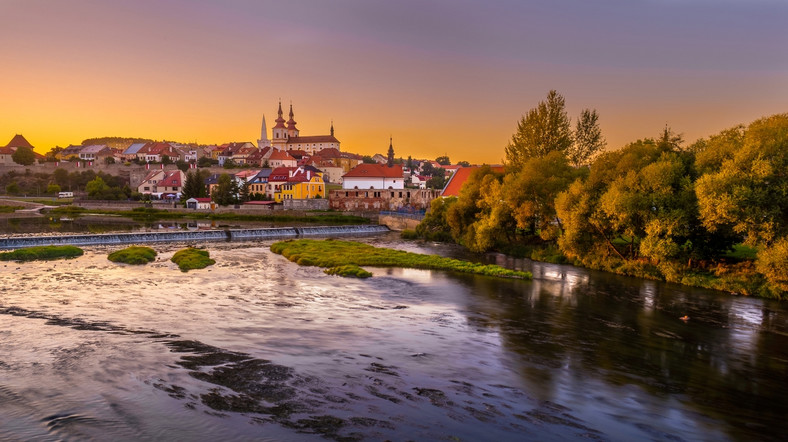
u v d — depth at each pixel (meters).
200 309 33.03
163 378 19.78
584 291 41.78
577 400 19.36
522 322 31.48
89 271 48.91
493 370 22.39
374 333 27.89
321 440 15.05
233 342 25.25
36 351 22.94
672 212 44.22
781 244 36.28
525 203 62.53
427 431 16.02
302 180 161.88
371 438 15.32
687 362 24.58
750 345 27.59
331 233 108.25
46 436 14.80
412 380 20.72
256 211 146.38
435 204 94.44
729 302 37.75
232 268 52.84
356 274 48.28
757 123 41.28
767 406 19.55
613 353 25.61
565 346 26.53
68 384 18.94
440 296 39.38
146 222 124.12
